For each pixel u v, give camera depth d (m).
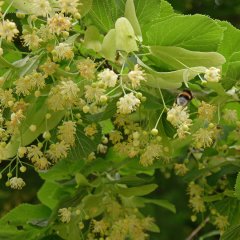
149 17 0.71
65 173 0.84
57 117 0.70
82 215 0.79
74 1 0.65
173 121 0.65
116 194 0.80
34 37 0.67
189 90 0.70
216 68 0.67
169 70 0.70
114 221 0.80
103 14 0.70
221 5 1.37
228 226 0.81
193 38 0.69
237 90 0.73
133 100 0.64
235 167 0.79
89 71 0.66
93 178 0.84
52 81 0.69
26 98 0.69
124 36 0.65
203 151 0.80
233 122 0.75
